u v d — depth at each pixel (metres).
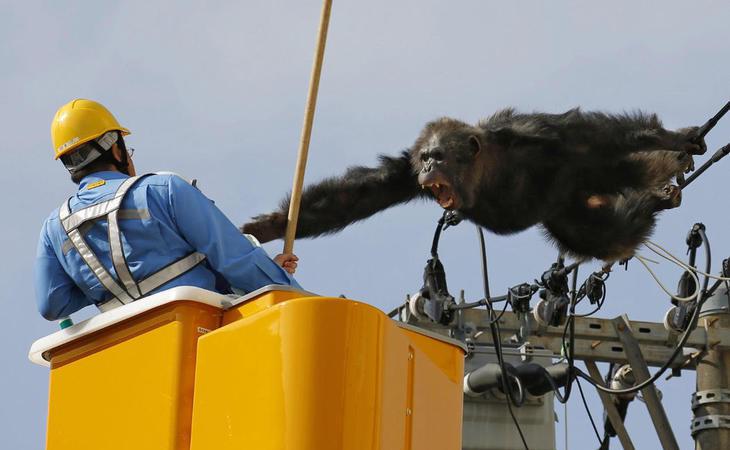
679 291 42.22
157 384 17.09
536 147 35.88
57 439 17.84
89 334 17.98
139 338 17.48
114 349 17.72
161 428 16.86
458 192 35.00
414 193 37.19
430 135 35.72
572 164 36.09
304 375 15.95
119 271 18.72
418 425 17.42
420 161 35.59
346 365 16.03
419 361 17.72
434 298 39.94
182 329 17.09
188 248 18.80
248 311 17.17
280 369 16.06
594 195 37.12
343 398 15.91
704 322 43.19
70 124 20.41
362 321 16.28
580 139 35.81
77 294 19.84
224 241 18.73
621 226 37.59
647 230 38.03
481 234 38.56
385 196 36.78
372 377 16.17
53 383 18.23
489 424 42.59
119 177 19.80
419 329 18.86
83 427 17.67
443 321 39.97
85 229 19.08
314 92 20.56
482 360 43.12
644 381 42.66
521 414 42.72
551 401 43.09
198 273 18.75
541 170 36.16
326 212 35.75
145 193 18.83
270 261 18.91
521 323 42.16
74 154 20.33
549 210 36.69
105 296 19.11
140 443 17.02
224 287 19.48
